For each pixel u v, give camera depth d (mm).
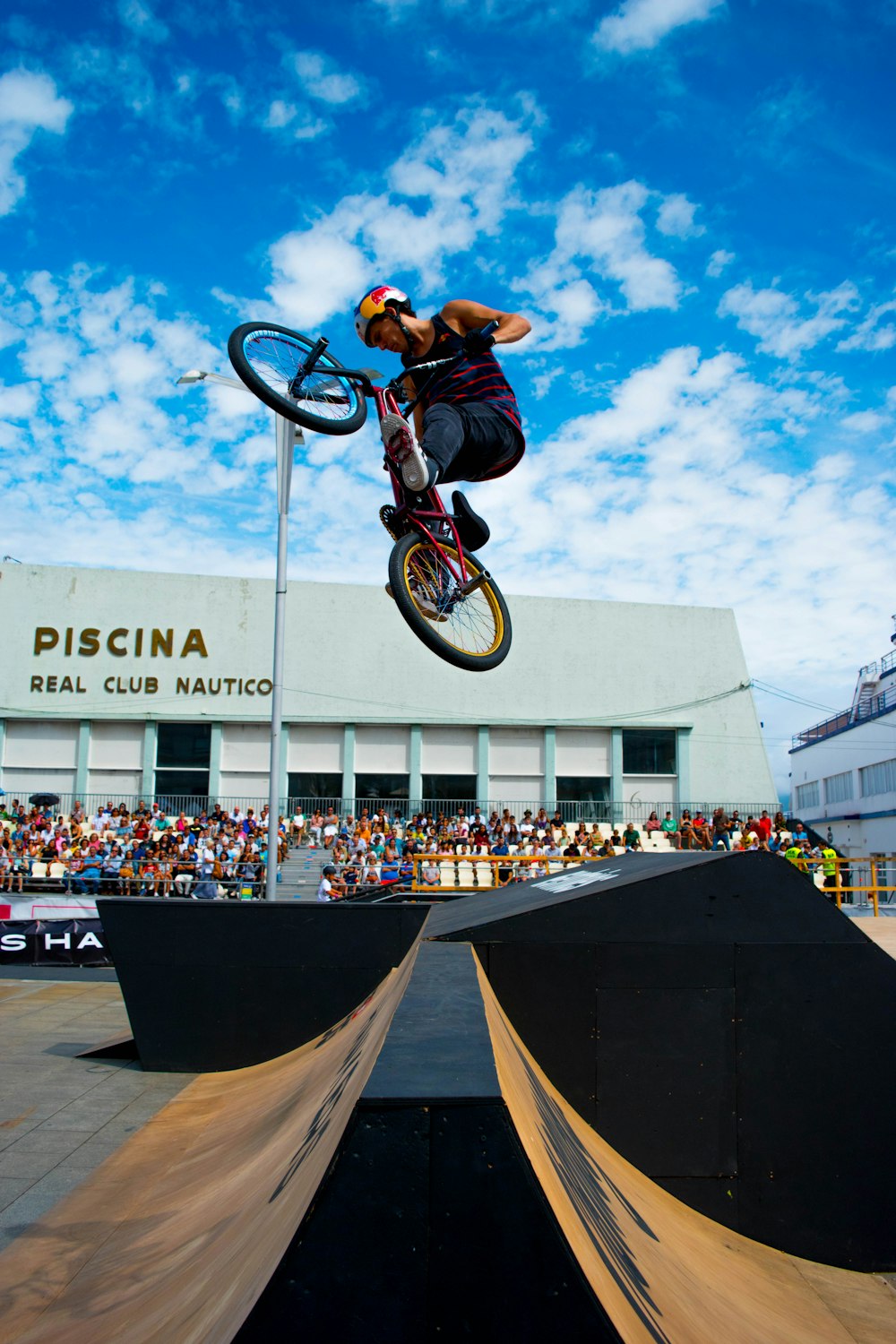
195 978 7648
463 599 4648
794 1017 4785
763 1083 4738
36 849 19172
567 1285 1482
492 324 4484
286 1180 2227
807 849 19312
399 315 4570
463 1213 1523
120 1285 3119
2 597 28078
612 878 5672
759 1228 4617
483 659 4477
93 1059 8023
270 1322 1412
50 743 27781
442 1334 1437
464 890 15117
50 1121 6266
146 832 22109
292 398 4477
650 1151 4691
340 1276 1463
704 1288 2844
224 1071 7543
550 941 4824
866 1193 4648
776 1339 2811
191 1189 4199
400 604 4195
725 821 21578
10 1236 4254
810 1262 4555
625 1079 4738
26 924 13328
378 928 7652
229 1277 1927
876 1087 4746
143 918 7719
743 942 4836
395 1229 1504
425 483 4059
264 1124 4594
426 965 3836
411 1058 1972
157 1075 7504
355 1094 1821
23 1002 10820
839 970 4816
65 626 28125
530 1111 2234
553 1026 4773
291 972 7656
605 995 4789
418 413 4715
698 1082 4742
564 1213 1726
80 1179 5121
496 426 4473
